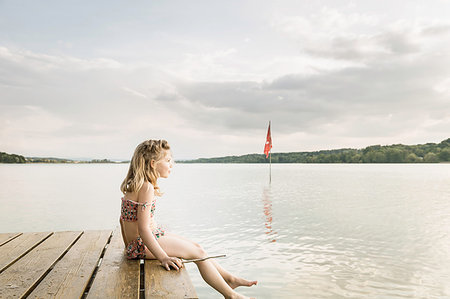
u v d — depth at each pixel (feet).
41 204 44.55
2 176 124.47
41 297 7.51
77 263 10.15
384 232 26.96
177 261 9.23
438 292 14.85
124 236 10.55
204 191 63.46
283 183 84.07
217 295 14.98
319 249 21.81
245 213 36.58
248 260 19.47
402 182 85.25
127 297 7.47
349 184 79.46
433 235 25.76
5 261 10.27
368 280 16.29
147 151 9.84
